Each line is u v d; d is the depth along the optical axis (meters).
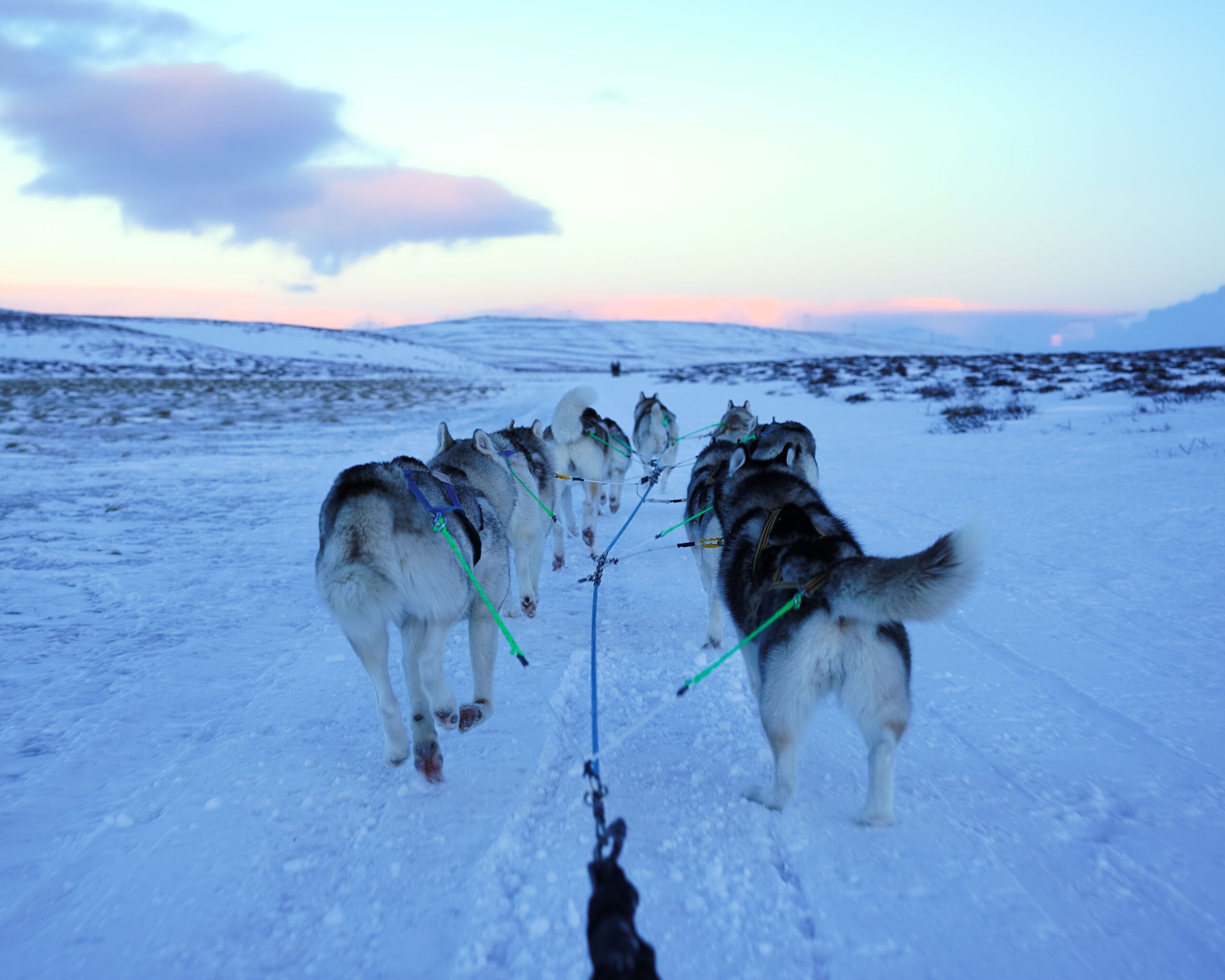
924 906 2.92
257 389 43.94
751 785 3.89
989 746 4.14
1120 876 3.06
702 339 184.00
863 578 3.23
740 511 4.62
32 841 3.43
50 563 8.14
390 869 3.24
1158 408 18.11
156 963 2.71
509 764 4.15
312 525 10.23
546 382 59.88
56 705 4.85
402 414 29.48
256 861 3.30
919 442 16.62
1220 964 2.59
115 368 70.00
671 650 5.88
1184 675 4.86
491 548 4.45
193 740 4.43
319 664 5.60
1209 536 7.73
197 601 7.02
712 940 2.78
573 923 2.87
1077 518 8.84
